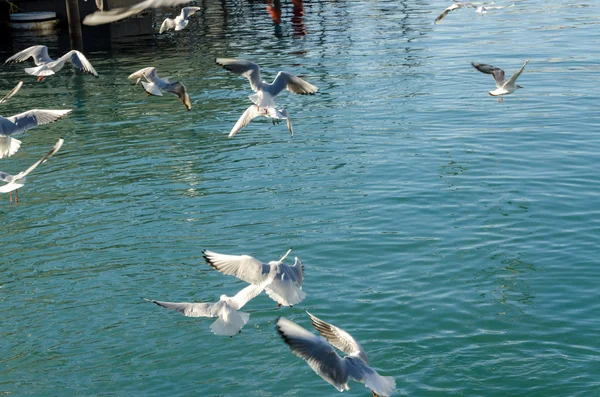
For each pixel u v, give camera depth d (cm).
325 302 1814
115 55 4841
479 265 1967
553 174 2561
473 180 2534
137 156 2902
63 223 2323
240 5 6975
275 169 2703
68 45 5144
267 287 951
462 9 6344
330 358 839
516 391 1478
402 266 1975
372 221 2245
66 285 1947
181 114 3441
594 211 2256
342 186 2517
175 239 2183
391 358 1591
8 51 5041
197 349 1653
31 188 2620
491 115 3262
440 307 1775
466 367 1554
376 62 4397
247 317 1000
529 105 3400
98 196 2523
